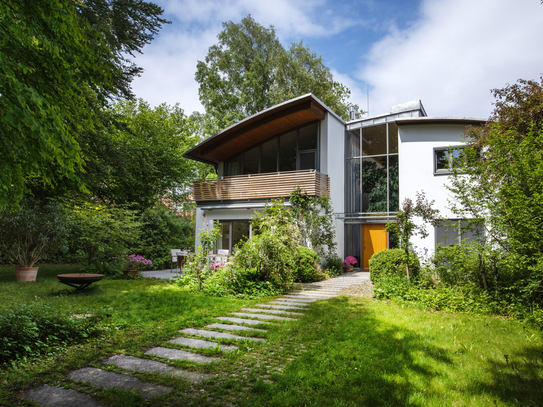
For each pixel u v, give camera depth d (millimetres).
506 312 6305
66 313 5496
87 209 13352
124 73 11500
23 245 11016
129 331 5238
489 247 6660
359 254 15961
